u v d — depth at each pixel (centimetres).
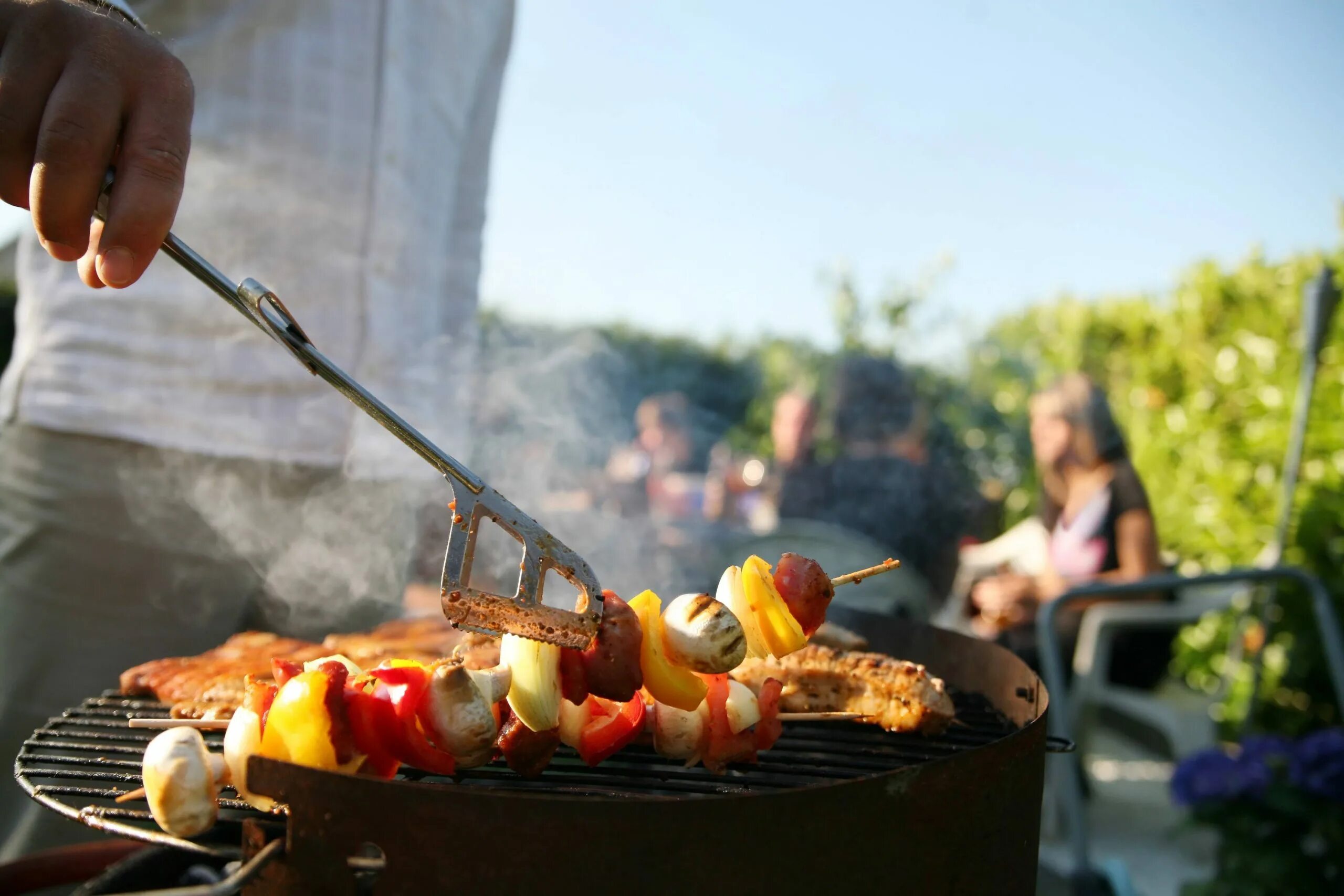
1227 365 557
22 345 220
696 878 106
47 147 109
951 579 501
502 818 104
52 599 213
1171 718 435
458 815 104
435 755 115
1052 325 854
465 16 253
